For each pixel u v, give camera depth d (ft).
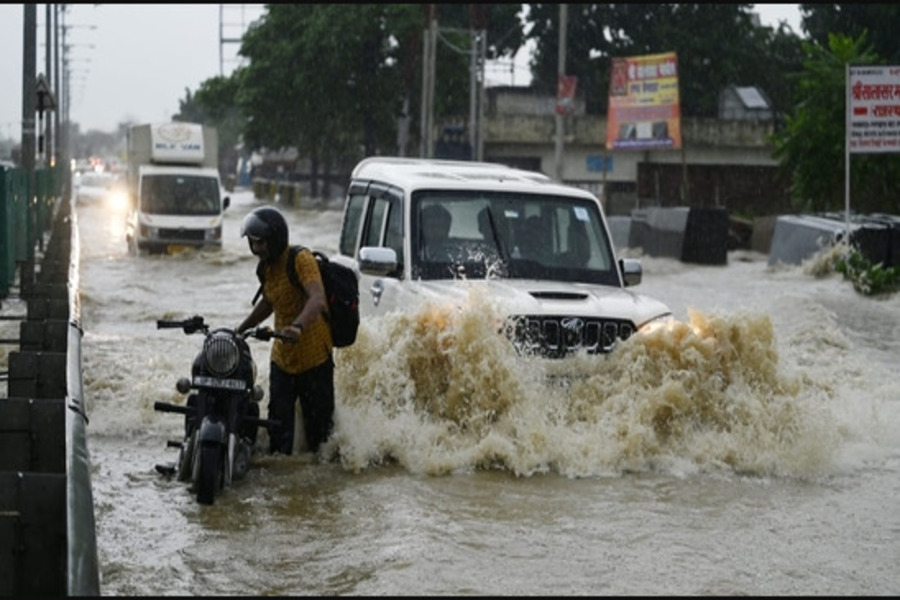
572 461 32.48
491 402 33.73
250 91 228.63
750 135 215.51
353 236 44.68
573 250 39.65
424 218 39.01
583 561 24.88
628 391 34.14
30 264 71.92
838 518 28.58
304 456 33.40
